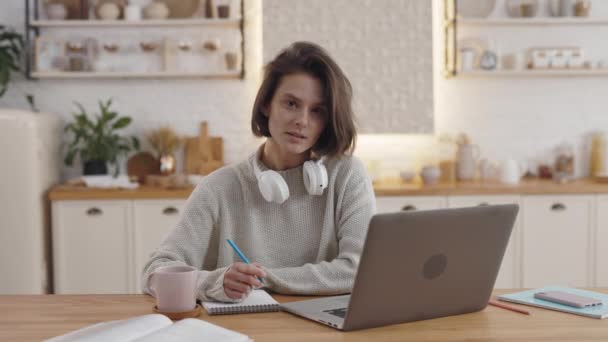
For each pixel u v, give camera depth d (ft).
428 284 4.66
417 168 14.66
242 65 14.10
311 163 6.19
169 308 4.88
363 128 14.39
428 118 14.42
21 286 12.48
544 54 14.26
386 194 12.82
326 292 5.61
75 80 14.42
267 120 6.29
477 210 4.70
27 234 12.48
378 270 4.37
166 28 14.40
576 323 4.68
